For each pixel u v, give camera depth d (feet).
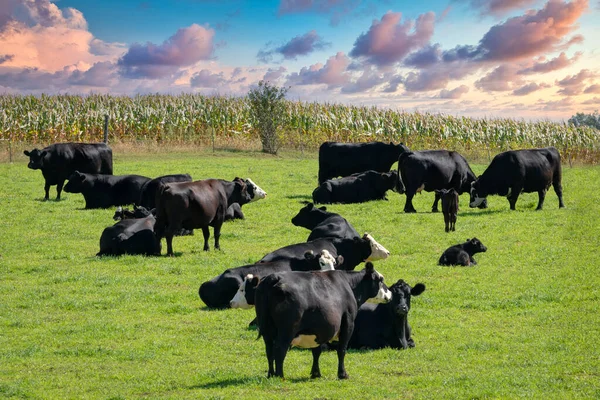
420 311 49.47
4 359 39.04
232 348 41.06
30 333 44.70
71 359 39.24
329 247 50.75
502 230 78.79
